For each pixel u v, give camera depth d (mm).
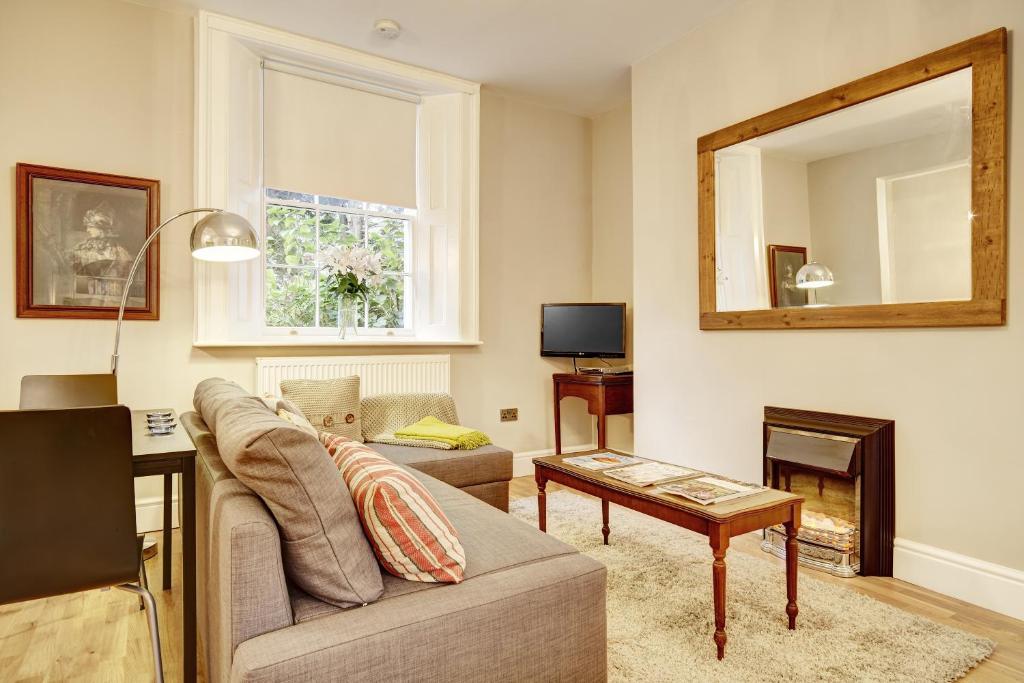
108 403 2473
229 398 1704
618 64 3863
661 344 3607
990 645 1856
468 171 4160
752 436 3049
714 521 1764
